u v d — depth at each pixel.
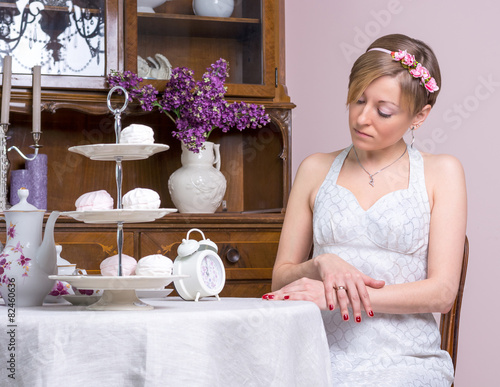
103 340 0.95
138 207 1.21
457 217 1.50
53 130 2.67
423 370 1.40
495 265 2.92
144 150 1.15
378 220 1.50
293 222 1.67
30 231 1.27
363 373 1.38
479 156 2.97
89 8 2.44
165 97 2.47
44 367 0.95
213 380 0.98
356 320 1.29
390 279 1.49
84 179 2.70
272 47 2.60
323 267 1.37
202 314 0.99
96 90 2.44
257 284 2.46
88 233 2.33
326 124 3.09
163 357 0.96
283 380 1.05
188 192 2.49
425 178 1.55
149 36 2.50
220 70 2.49
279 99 2.61
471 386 2.91
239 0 2.59
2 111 2.30
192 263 1.31
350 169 1.60
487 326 2.92
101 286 1.08
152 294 1.45
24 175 2.46
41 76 2.37
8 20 2.38
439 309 1.42
